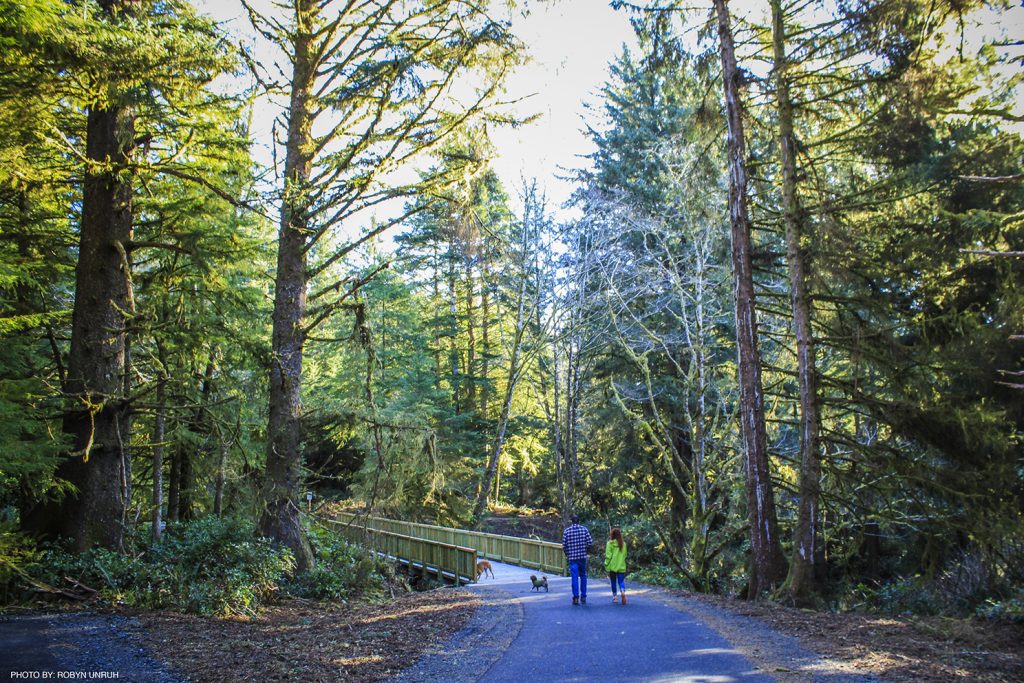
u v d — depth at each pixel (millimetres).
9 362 12562
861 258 12945
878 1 12031
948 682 6477
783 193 14211
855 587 16031
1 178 9992
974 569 13430
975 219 11688
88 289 12188
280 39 13750
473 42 12992
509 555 22531
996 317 12078
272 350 14250
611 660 7527
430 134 13305
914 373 12719
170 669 6629
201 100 12297
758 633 9156
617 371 26516
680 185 21094
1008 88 12000
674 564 21578
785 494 21156
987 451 12234
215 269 13148
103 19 10445
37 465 9727
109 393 11859
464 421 36188
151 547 13281
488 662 7473
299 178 14039
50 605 9625
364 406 15805
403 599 13703
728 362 23297
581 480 31062
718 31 14516
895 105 12469
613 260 25047
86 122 13234
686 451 25094
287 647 7871
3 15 7785
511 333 43656
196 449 17953
